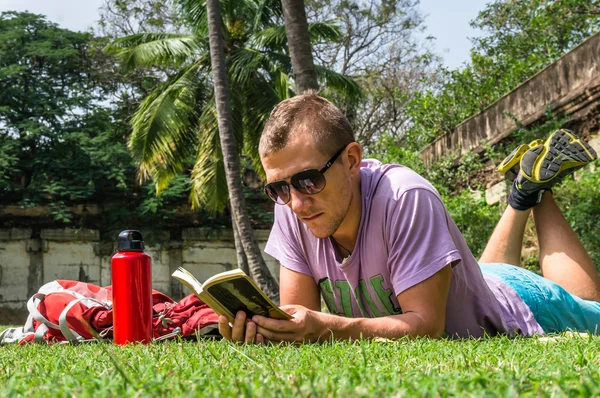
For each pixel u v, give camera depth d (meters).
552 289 3.88
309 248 3.37
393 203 3.06
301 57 8.83
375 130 27.92
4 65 24.55
